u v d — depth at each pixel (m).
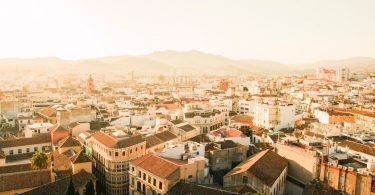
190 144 114.50
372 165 93.56
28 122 198.38
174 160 101.50
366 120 192.62
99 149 122.75
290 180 103.25
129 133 137.62
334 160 99.56
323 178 90.81
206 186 88.94
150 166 97.38
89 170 113.00
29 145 142.12
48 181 103.94
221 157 112.19
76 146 133.75
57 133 146.12
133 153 116.44
